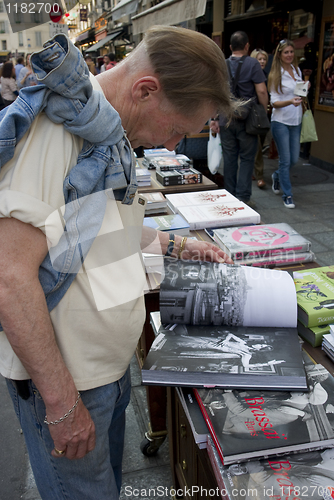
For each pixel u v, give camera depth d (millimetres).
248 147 3891
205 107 867
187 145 3951
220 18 6973
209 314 1100
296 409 855
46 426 908
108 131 750
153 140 932
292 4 5438
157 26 841
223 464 778
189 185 2363
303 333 1136
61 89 702
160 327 1116
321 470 762
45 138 738
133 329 944
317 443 795
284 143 4086
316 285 1232
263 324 1106
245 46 3590
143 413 2000
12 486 1671
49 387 781
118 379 968
